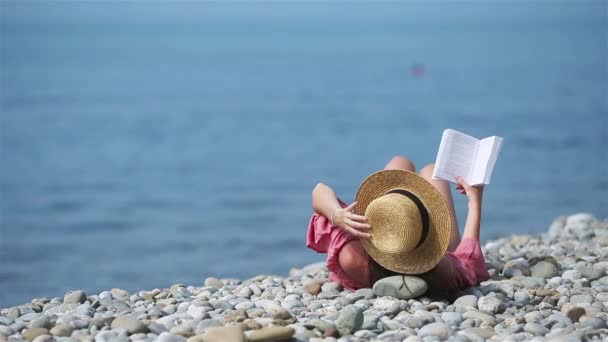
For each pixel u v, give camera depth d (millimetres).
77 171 37969
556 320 5625
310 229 6688
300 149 42406
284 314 5555
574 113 51938
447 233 6008
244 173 35594
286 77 106688
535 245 9523
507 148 37594
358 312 5285
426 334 5242
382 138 45188
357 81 94875
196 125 55469
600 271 7277
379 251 6230
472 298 6141
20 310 6273
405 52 178000
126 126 55375
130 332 5309
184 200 30125
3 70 124438
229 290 7152
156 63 152875
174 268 19781
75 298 6441
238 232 23859
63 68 132375
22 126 55469
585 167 31016
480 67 112375
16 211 29188
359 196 6312
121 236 24484
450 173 6430
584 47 179000
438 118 52625
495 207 23703
